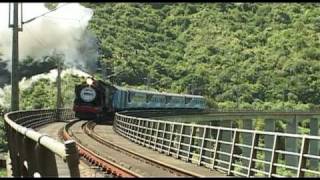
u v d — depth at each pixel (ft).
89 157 64.23
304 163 40.27
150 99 218.38
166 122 80.48
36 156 29.73
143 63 484.74
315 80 581.94
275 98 557.33
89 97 167.02
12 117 73.67
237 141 53.52
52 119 155.22
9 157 55.31
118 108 179.83
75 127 126.31
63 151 23.76
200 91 526.57
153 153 79.15
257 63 596.29
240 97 531.91
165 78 499.10
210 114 295.89
